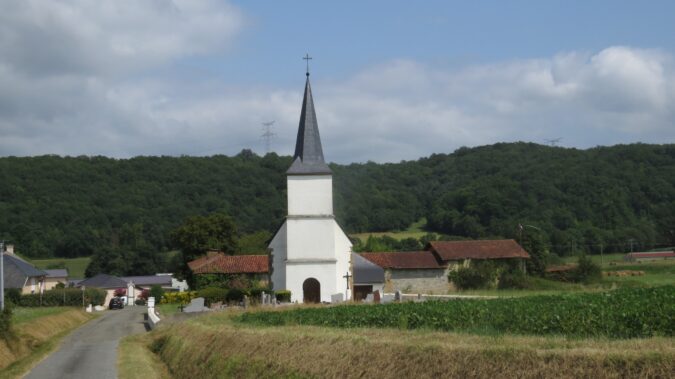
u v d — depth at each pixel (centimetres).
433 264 6719
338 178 13550
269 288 5312
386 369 1572
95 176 12950
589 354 1295
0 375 2519
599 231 9512
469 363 1427
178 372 2592
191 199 13012
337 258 5306
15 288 7825
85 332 4438
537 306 2528
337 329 2253
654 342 1376
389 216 11619
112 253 11794
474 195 10894
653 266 7719
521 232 7762
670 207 9762
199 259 7988
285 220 5238
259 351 2095
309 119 5369
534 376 1305
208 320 3331
